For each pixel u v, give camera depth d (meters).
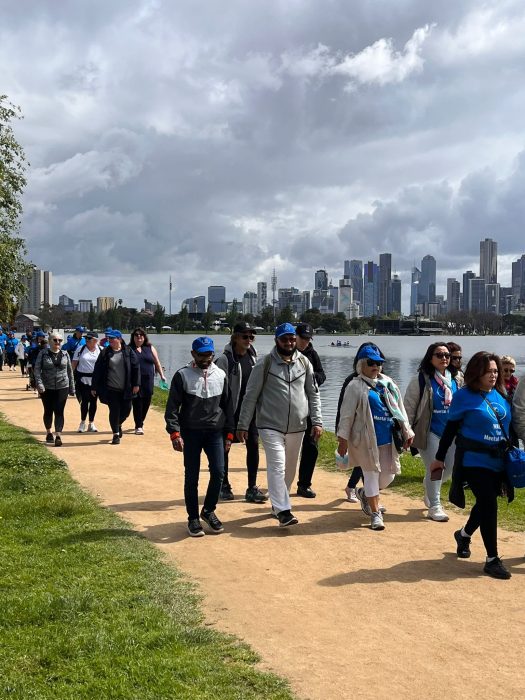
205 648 4.39
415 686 3.92
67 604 4.96
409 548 6.52
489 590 5.41
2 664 4.14
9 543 6.56
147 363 14.12
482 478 5.81
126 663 4.15
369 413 7.18
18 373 33.16
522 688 3.90
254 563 6.09
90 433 14.30
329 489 9.30
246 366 8.72
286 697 3.78
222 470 7.17
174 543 6.70
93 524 7.27
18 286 27.72
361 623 4.79
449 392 7.68
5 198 26.77
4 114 26.67
